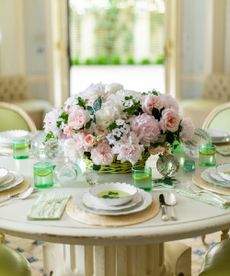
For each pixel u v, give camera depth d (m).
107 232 1.45
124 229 1.46
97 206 1.56
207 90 5.85
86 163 1.99
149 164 2.19
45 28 5.88
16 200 1.71
